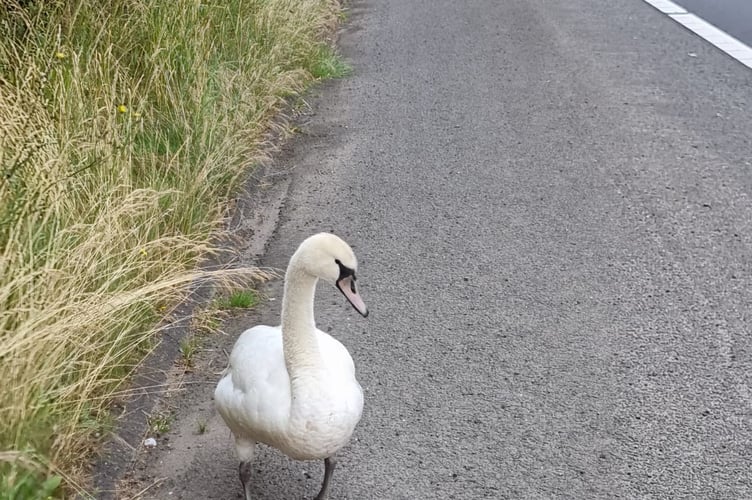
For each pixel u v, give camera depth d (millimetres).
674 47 8406
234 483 3469
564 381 3941
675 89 7262
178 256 4418
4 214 3797
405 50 8656
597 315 4367
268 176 5871
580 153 6078
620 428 3686
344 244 3141
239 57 6547
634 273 4680
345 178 5816
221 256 4840
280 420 3061
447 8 10320
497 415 3762
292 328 3082
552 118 6727
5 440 3184
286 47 7391
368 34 9328
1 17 5332
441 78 7758
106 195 4301
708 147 6113
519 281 4648
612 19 9508
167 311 4234
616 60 8070
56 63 4996
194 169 5055
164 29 5789
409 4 10617
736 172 5723
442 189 5617
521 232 5098
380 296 4570
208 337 4230
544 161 5973
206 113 5457
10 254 3570
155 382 3877
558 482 3447
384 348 4180
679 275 4652
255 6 7180
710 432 3654
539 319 4352
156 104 5496
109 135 4668
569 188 5562
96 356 3689
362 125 6727
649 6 10047
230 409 3178
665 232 5043
